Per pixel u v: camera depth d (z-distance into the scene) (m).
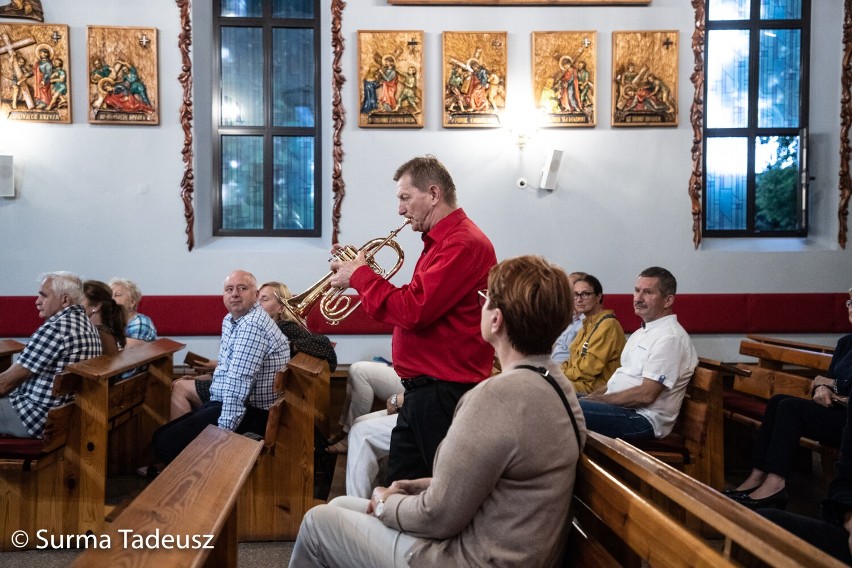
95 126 6.58
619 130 6.74
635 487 1.72
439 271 2.58
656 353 3.72
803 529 2.18
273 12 7.00
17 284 6.52
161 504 1.78
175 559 1.48
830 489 2.23
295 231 7.01
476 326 2.65
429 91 6.71
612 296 6.67
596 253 6.77
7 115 6.47
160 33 6.60
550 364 1.76
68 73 6.49
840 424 3.65
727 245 6.90
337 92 6.64
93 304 4.35
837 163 6.88
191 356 6.05
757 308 6.68
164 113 6.62
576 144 6.74
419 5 6.66
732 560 1.21
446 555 1.67
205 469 2.07
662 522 1.34
